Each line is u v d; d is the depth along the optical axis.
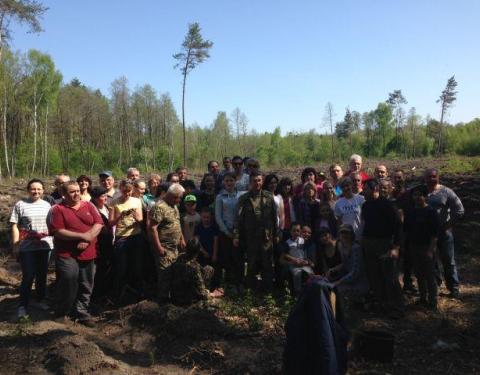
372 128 72.38
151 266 7.51
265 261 7.34
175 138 65.81
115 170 49.22
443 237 7.29
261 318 6.39
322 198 7.65
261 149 68.25
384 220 6.68
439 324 6.32
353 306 6.84
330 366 3.89
